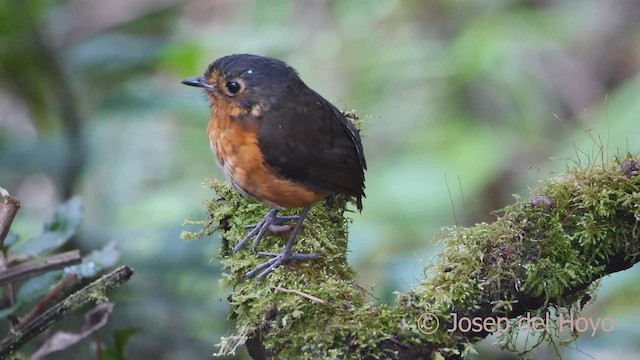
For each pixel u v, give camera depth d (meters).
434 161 14.91
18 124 14.09
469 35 15.99
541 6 17.19
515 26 16.16
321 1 16.91
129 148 14.74
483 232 5.61
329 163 6.85
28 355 8.56
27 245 6.36
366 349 5.03
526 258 5.48
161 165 14.87
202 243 9.59
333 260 6.35
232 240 6.70
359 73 16.33
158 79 13.85
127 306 9.27
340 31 16.75
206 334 9.46
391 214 14.23
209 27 16.89
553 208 5.60
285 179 6.78
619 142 13.32
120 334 6.90
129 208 13.92
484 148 14.98
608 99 15.02
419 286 5.39
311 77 16.34
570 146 14.30
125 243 9.71
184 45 12.13
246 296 5.73
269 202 6.91
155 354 9.18
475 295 5.37
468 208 14.43
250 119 6.78
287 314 5.27
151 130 15.05
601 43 16.94
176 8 15.77
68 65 11.37
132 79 12.09
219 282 6.29
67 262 5.73
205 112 11.27
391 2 17.00
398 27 17.03
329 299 5.35
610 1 17.28
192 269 9.44
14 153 10.84
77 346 8.80
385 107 16.06
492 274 5.41
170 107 11.21
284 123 6.77
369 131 15.89
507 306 5.32
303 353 5.08
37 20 10.64
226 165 6.94
